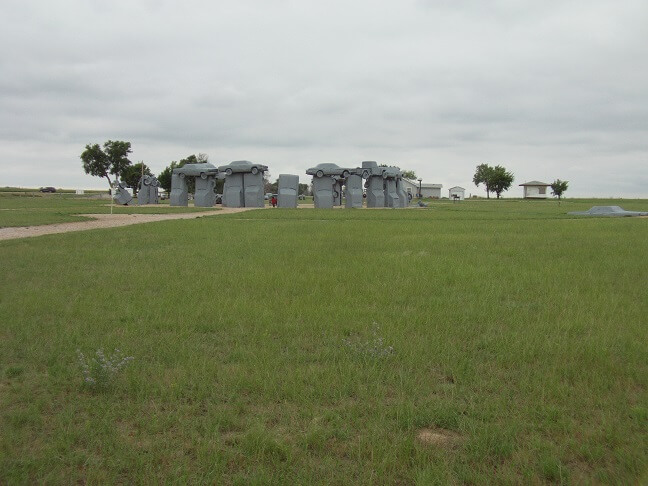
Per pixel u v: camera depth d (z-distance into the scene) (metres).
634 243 20.17
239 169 60.44
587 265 14.52
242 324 8.55
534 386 6.11
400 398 5.84
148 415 5.47
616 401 5.75
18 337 7.84
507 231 26.06
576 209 57.69
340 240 21.20
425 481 4.31
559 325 8.49
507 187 133.50
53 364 6.83
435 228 27.89
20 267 13.95
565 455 4.78
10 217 34.38
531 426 5.24
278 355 7.12
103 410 5.57
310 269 13.62
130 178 96.38
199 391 5.96
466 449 4.86
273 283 11.77
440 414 5.40
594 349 7.23
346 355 7.10
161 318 8.89
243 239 21.44
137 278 12.38
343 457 4.77
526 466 4.58
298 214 42.97
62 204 61.06
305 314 9.15
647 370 6.60
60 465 4.61
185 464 4.61
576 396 5.88
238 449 4.83
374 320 8.82
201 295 10.62
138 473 4.50
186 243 19.91
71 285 11.64
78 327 8.30
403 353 7.18
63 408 5.64
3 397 5.95
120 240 20.62
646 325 8.50
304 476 4.44
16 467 4.57
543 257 16.25
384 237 22.62
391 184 66.88
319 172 60.03
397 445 4.85
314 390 5.99
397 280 12.17
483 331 8.36
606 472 4.48
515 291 11.23
